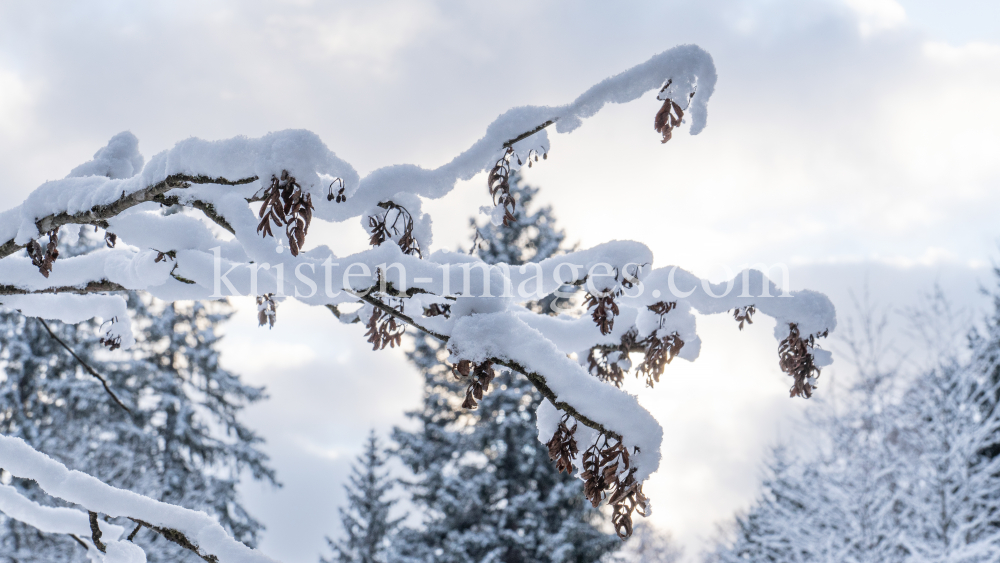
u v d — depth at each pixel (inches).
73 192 99.6
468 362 87.9
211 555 102.8
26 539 499.2
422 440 749.3
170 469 738.2
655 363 121.2
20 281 115.5
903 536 394.6
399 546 724.7
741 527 680.4
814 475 455.2
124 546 109.7
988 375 407.8
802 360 114.8
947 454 398.3
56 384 667.4
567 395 86.4
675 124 91.1
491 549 645.3
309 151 82.3
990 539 370.9
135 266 109.8
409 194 113.5
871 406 432.8
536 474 668.7
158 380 795.4
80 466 570.9
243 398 858.8
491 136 99.0
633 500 84.7
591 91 93.8
